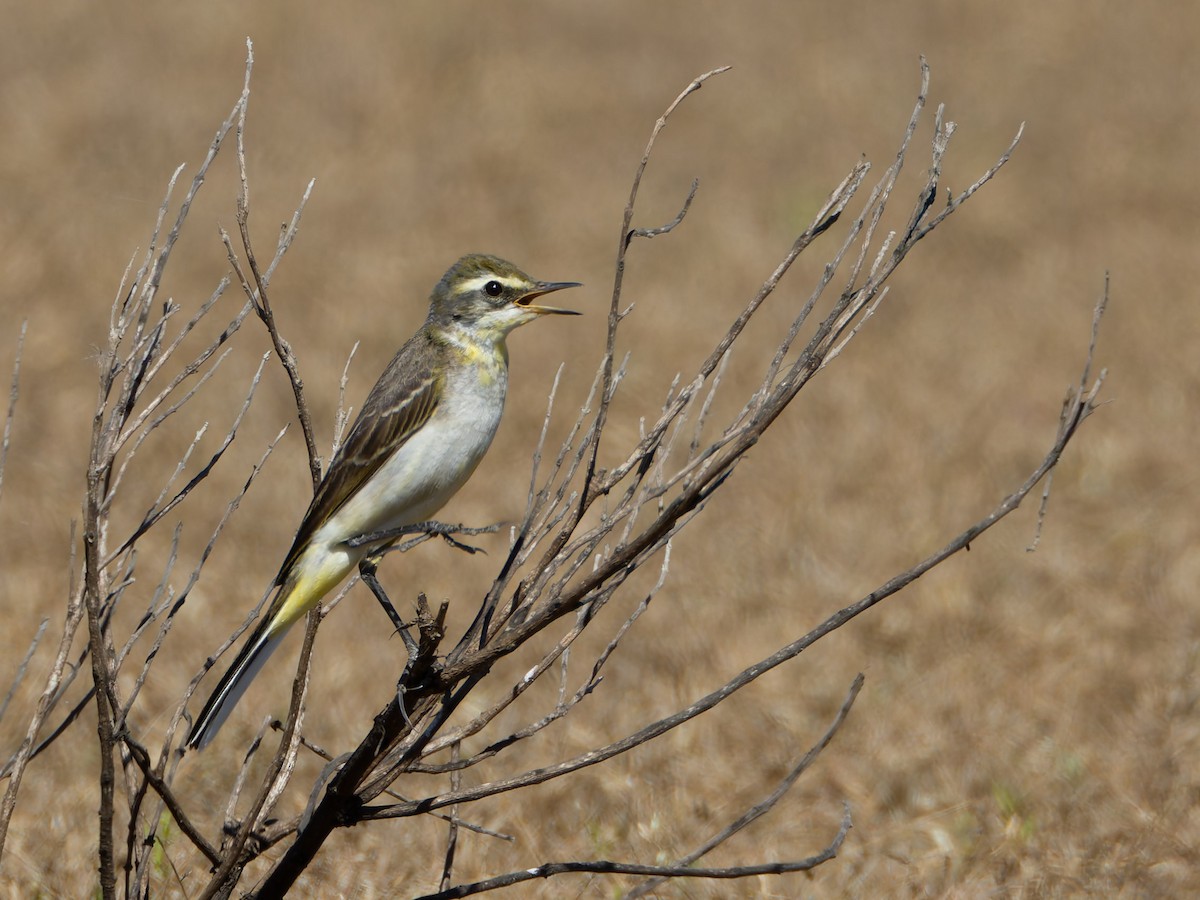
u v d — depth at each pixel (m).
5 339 19.91
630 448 17.38
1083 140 30.22
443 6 38.12
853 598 14.11
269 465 16.75
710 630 13.45
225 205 25.70
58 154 27.44
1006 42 37.06
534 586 6.76
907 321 21.69
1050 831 10.35
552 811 10.64
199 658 12.46
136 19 35.69
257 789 10.59
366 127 30.06
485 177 27.81
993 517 6.27
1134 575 14.62
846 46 36.62
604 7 39.00
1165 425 18.03
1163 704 12.27
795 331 6.46
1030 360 20.23
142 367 6.75
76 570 6.96
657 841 10.07
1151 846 10.02
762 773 11.40
